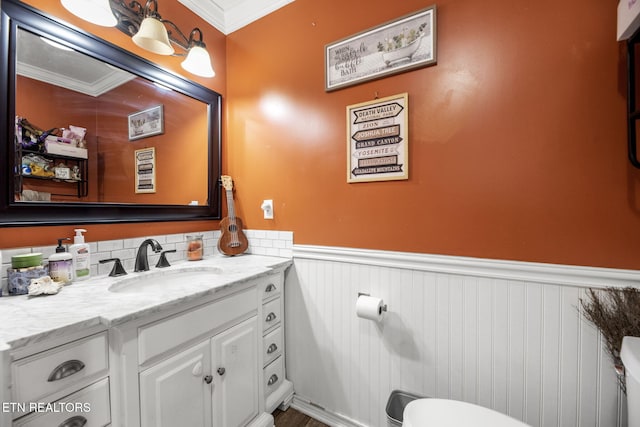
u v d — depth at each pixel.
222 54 1.83
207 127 1.73
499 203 1.05
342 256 1.40
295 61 1.54
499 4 1.04
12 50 0.97
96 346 0.77
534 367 1.00
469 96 1.09
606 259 0.90
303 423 1.43
